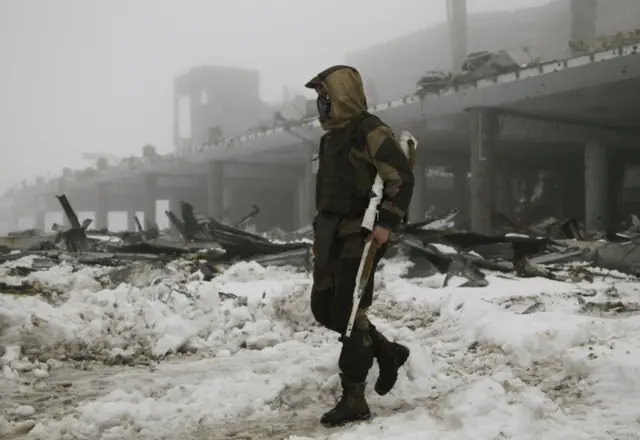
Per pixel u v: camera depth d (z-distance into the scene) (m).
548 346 4.64
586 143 31.25
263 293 7.32
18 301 5.93
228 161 45.12
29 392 4.13
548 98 24.28
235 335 5.79
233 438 3.19
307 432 3.23
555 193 46.97
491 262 11.41
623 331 4.65
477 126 26.17
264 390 3.86
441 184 54.81
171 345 5.34
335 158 3.36
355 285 3.21
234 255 12.69
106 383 4.36
